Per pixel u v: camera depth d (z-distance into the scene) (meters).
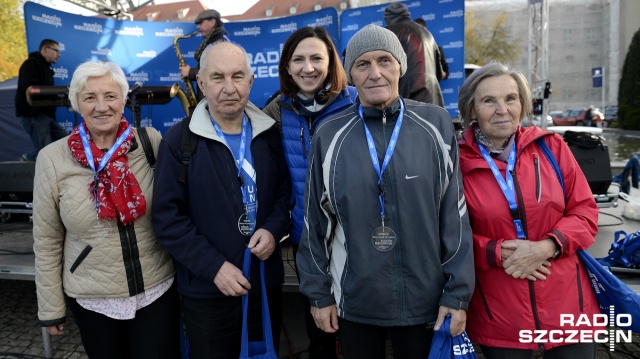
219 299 1.83
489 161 1.69
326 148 1.60
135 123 3.04
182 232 1.74
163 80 6.11
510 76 1.68
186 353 2.07
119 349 1.87
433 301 1.57
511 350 1.65
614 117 26.30
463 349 1.55
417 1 5.55
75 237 1.75
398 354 1.66
